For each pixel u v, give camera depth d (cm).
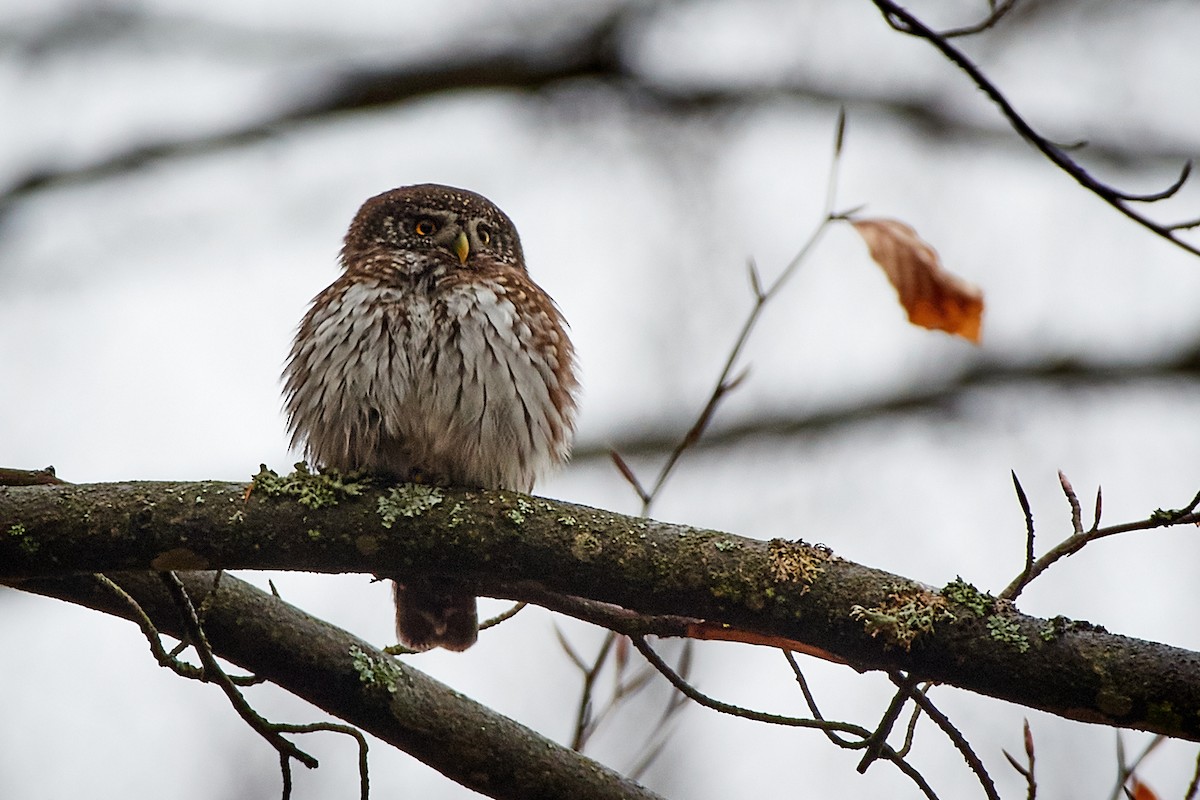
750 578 780
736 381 939
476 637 1065
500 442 1053
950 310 823
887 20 730
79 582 851
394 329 1055
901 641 750
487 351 1052
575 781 873
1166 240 693
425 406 1042
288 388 1119
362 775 788
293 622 877
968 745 759
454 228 1145
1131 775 875
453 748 870
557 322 1136
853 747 768
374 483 834
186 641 775
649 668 988
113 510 805
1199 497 714
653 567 793
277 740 777
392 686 873
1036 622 745
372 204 1227
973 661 743
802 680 789
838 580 773
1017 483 743
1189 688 716
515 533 809
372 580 906
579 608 834
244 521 812
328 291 1118
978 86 718
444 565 819
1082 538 741
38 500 809
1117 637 739
